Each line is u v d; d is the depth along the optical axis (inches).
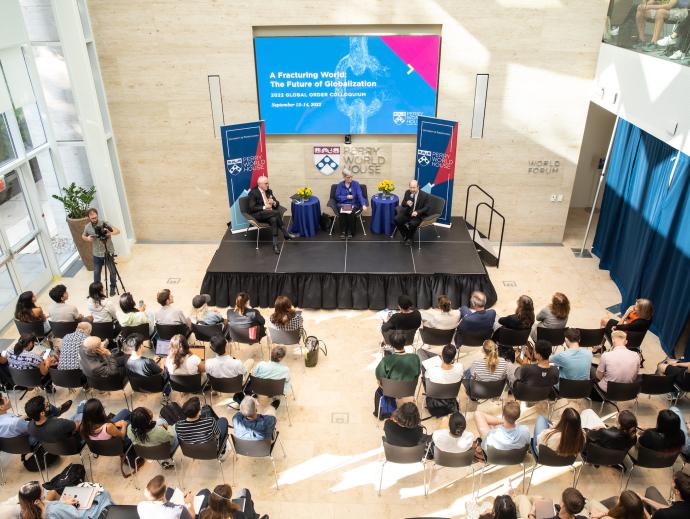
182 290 351.9
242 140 356.2
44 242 358.3
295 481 221.3
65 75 360.8
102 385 236.8
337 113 372.8
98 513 188.4
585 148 444.8
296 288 330.6
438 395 231.6
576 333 235.3
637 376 233.1
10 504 174.1
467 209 397.7
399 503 211.6
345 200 367.6
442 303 258.8
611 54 328.5
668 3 263.9
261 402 258.5
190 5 345.7
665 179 293.7
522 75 356.5
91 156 362.9
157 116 376.2
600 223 384.8
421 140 362.9
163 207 405.7
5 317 322.7
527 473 223.9
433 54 353.1
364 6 343.0
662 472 223.6
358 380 275.1
